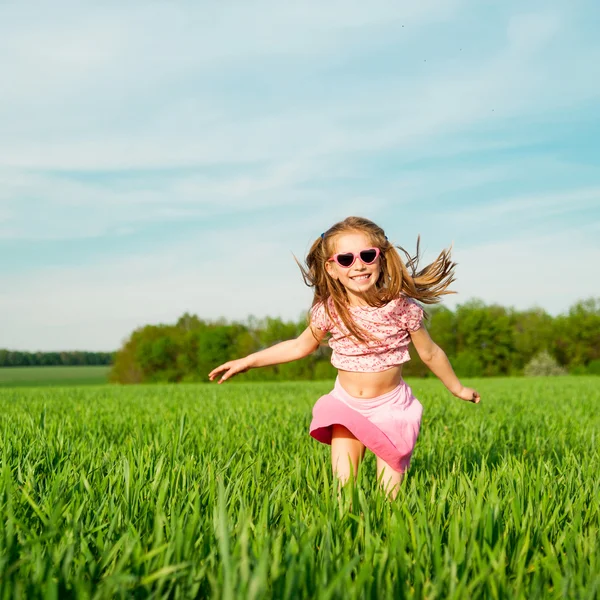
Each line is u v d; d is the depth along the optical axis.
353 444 4.00
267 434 6.32
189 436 5.84
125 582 1.97
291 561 2.06
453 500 3.11
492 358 84.62
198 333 92.25
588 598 1.94
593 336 84.06
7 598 1.92
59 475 3.41
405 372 80.00
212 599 1.89
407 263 4.25
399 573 2.07
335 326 4.10
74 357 134.12
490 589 2.05
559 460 5.20
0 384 82.50
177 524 2.41
